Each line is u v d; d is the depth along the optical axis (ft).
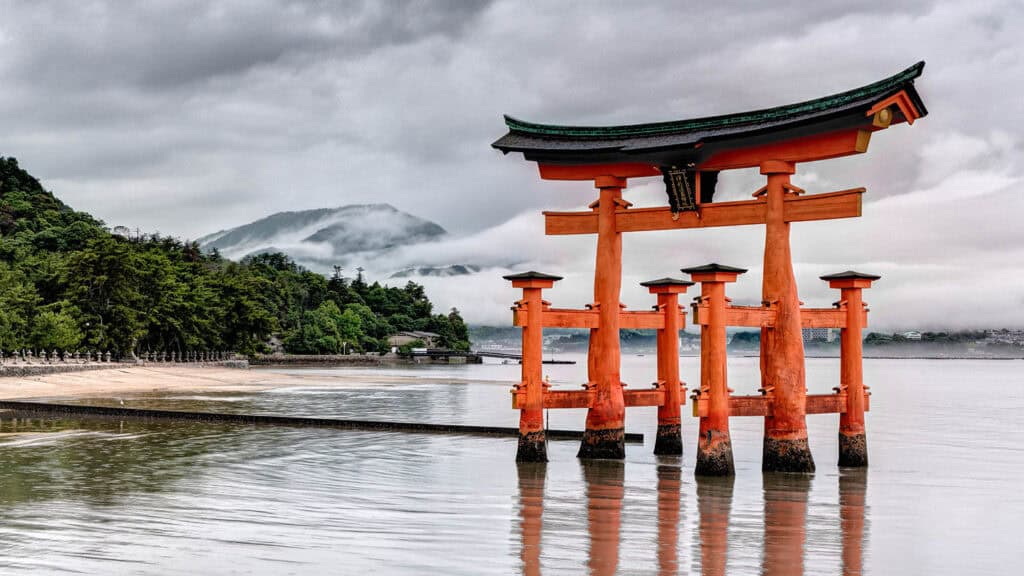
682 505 99.96
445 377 528.63
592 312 127.34
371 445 152.46
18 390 288.92
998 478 125.29
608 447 130.41
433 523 89.04
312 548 77.77
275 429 179.63
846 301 128.26
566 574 71.46
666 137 119.85
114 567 70.90
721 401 115.24
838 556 79.36
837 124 107.55
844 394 129.29
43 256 650.43
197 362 547.08
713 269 111.75
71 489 105.70
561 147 125.49
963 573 74.90
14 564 71.41
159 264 539.70
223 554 75.25
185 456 136.46
